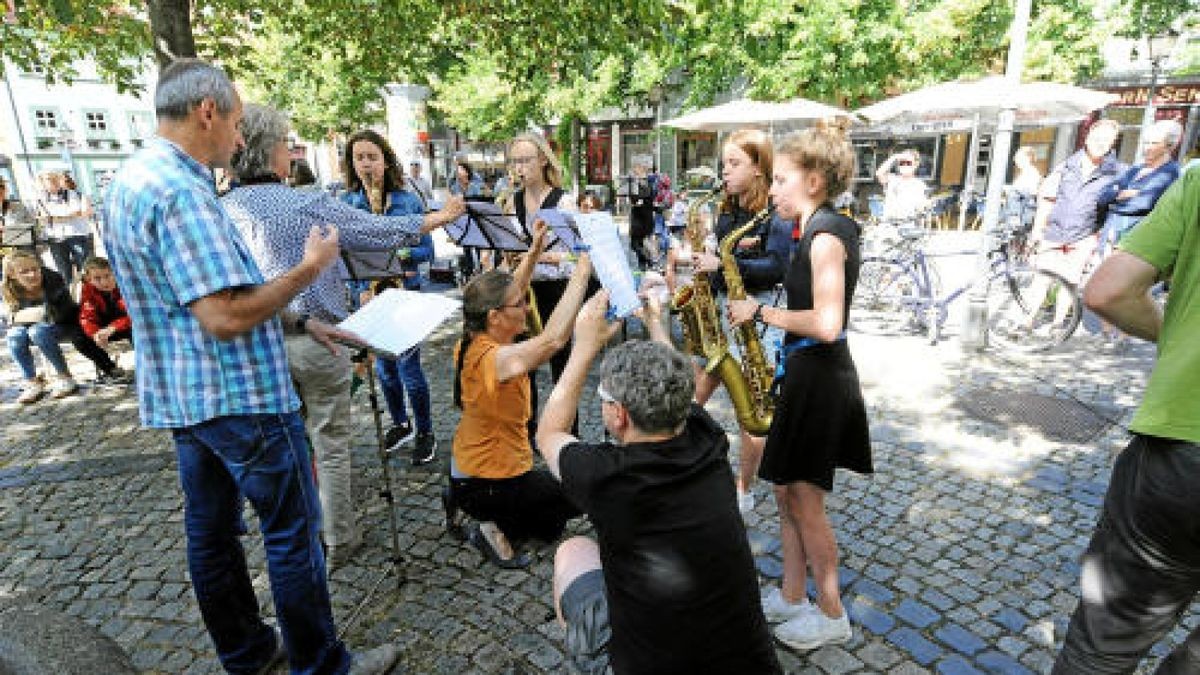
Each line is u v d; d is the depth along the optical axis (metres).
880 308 6.80
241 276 1.58
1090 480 3.37
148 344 1.76
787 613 2.36
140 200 1.58
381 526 3.12
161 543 3.07
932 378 4.89
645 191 9.45
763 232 3.09
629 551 1.41
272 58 16.12
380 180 3.51
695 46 13.94
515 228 2.80
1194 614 2.38
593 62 15.21
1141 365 5.05
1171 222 1.38
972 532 2.95
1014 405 4.34
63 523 3.25
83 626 1.74
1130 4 12.83
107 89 24.52
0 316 7.78
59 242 8.37
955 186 16.41
